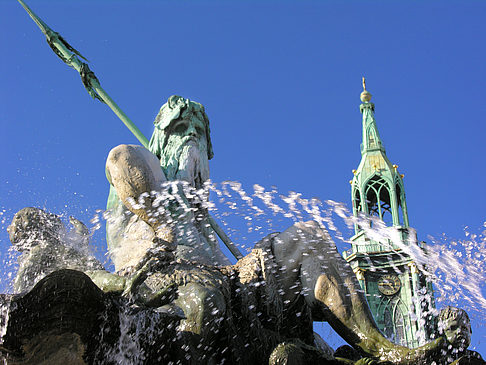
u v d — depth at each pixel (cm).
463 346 509
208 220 691
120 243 645
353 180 5025
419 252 682
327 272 557
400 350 514
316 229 574
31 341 421
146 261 537
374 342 529
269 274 559
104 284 509
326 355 490
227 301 530
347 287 553
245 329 539
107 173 632
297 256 566
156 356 469
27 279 608
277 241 574
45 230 628
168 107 725
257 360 534
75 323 424
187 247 607
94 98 810
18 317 418
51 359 429
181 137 704
